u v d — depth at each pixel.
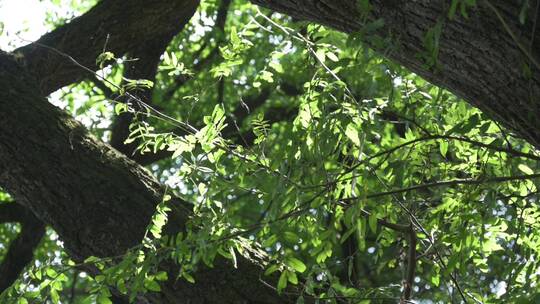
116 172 6.10
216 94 11.44
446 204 5.05
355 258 6.32
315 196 4.21
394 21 3.90
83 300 4.82
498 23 3.69
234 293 5.48
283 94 12.14
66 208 6.00
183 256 5.02
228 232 4.66
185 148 5.11
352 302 5.24
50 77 7.67
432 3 3.77
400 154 5.20
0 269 9.98
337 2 4.03
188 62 11.29
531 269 4.42
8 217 10.12
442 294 6.09
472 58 3.85
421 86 5.92
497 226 5.02
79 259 5.95
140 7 7.58
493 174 5.09
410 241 5.32
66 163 6.11
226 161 6.87
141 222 5.83
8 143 6.19
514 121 4.00
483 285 5.84
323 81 4.87
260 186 4.90
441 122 5.27
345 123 4.25
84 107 10.34
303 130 4.37
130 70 8.59
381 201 4.87
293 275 4.81
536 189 4.87
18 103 6.35
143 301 5.63
